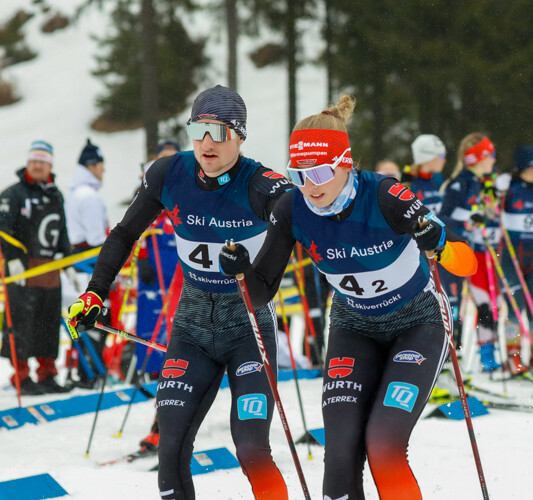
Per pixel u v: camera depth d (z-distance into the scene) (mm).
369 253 6945
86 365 16109
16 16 81125
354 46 41781
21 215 15188
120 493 9352
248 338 7957
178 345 7984
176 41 54031
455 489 9242
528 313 16609
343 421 6746
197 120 7473
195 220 7855
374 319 7402
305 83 71750
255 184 7707
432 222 6578
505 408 13289
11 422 12859
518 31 40438
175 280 12109
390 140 42594
